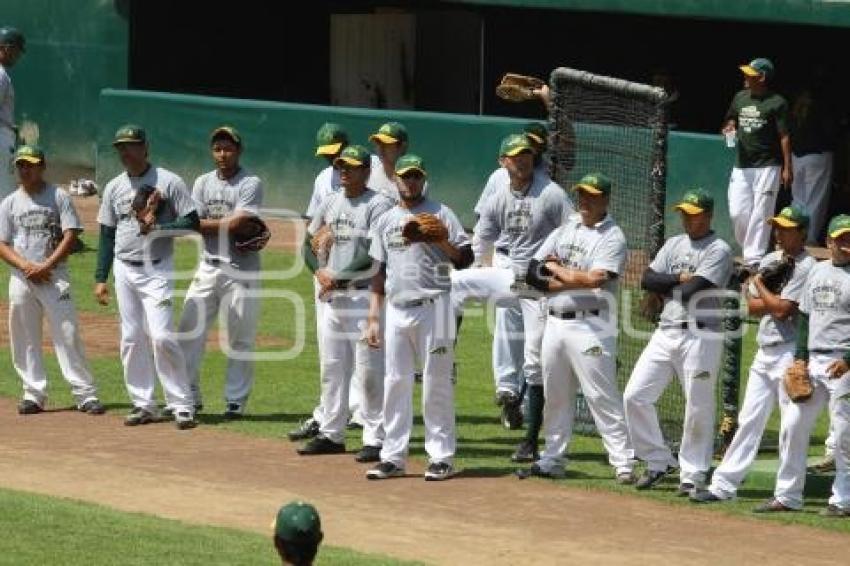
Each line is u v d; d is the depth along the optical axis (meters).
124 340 51.41
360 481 45.19
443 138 85.38
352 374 50.81
